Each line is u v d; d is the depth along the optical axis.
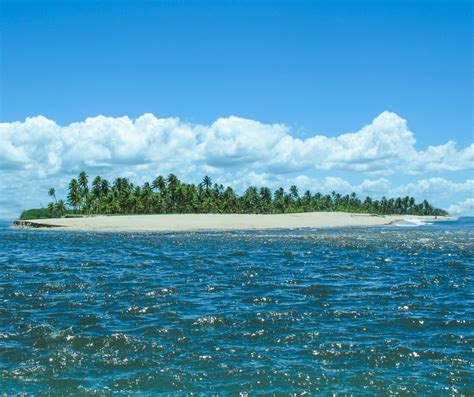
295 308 20.34
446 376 12.76
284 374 12.77
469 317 18.97
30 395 11.45
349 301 21.92
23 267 33.47
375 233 74.38
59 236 70.56
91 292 23.83
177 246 50.97
